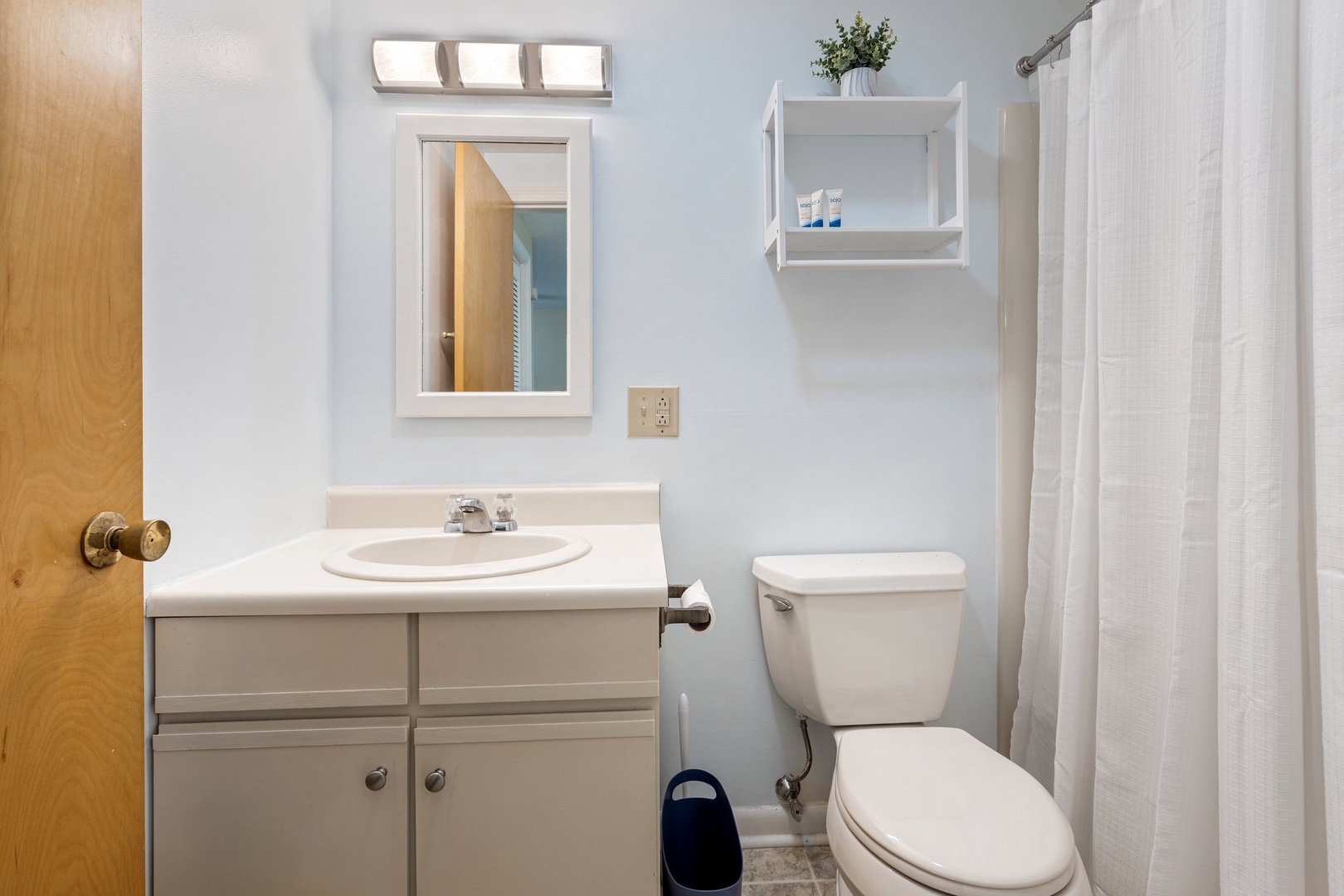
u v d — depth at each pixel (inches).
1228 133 37.5
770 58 58.6
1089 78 49.9
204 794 33.3
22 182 21.8
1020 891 32.3
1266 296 34.8
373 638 34.1
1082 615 48.9
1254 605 35.2
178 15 35.7
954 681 60.5
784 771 59.2
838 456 59.3
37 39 22.2
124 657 26.9
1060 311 55.4
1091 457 48.9
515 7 57.4
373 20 56.5
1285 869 34.0
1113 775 46.3
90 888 25.1
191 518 37.1
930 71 59.6
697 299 58.4
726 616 58.9
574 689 34.9
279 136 46.8
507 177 57.2
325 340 54.7
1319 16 32.7
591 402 57.1
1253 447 35.4
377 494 54.6
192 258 37.1
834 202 53.6
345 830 33.8
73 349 24.1
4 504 21.5
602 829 34.7
